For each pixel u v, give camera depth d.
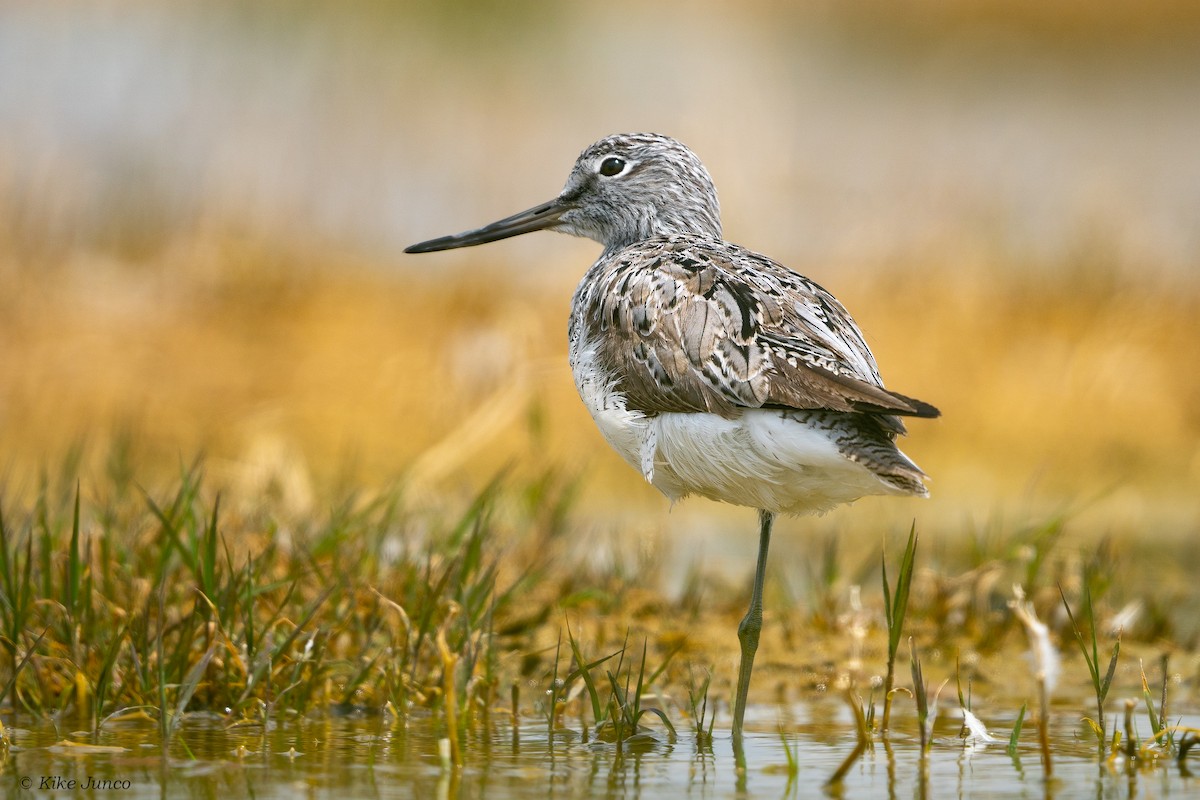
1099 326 17.31
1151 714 7.91
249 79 23.75
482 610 9.13
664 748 7.88
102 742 7.71
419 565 9.68
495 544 10.78
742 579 11.84
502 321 15.70
